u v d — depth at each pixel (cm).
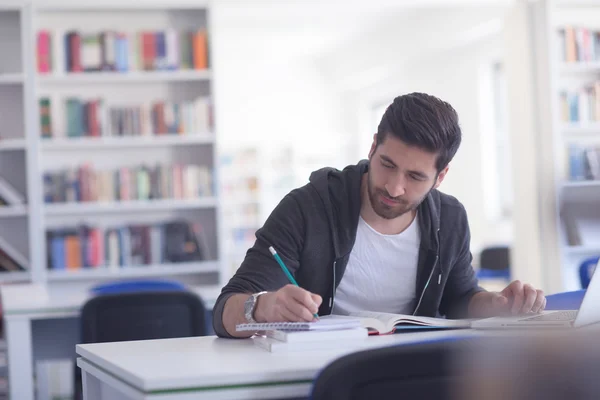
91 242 511
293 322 142
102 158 528
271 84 1121
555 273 539
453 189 850
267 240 172
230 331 158
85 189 513
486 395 98
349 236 175
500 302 172
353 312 173
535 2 552
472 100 816
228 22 861
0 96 519
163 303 278
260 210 1024
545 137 547
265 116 1119
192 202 519
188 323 282
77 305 313
